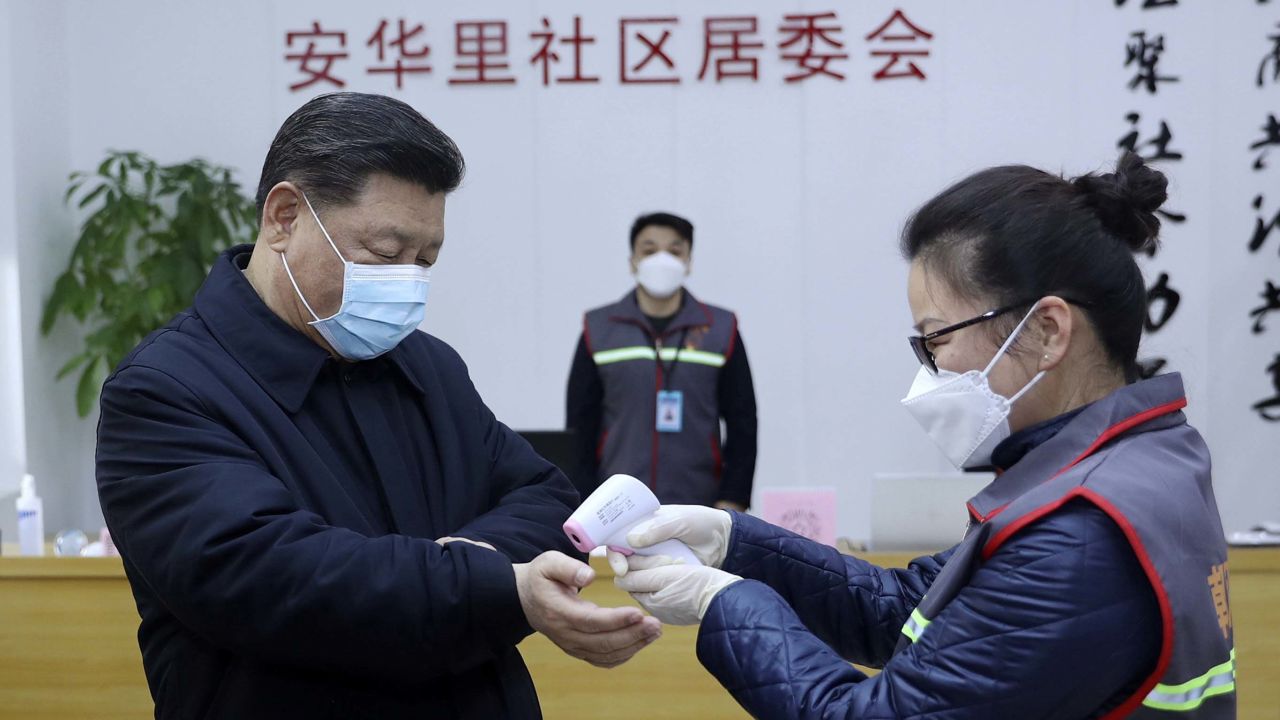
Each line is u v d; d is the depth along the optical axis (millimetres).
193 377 1152
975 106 4125
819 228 4188
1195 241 4121
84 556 2609
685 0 4129
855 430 4258
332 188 1177
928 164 4148
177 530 1082
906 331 4211
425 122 1210
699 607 1112
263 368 1200
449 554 1119
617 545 1215
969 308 1062
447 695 1218
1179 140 4098
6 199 3820
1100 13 4082
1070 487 981
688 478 3279
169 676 1184
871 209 4176
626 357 3307
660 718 2611
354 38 4148
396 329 1228
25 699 2613
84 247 3908
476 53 4152
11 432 3857
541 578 1100
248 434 1149
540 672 2619
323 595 1064
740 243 4203
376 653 1091
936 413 1115
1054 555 958
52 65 4051
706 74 4152
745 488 3291
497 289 4238
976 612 978
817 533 2889
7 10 3775
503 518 1296
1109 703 992
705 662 1091
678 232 3357
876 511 2822
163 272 3811
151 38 4145
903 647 1072
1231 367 4156
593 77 4156
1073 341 1053
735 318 3379
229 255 1302
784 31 4129
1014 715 960
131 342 3883
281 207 1202
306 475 1180
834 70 4137
